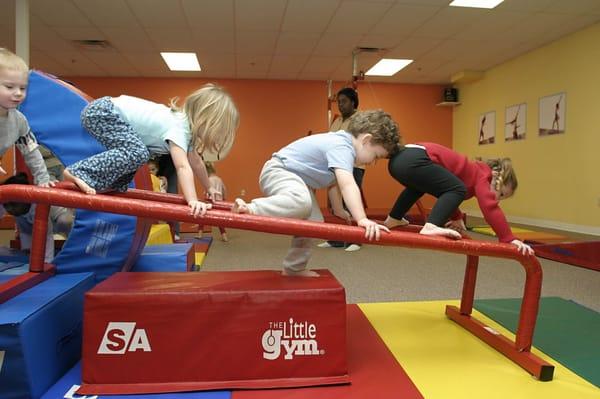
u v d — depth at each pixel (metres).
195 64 7.37
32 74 1.91
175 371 1.43
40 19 5.31
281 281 1.61
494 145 7.58
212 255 4.16
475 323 2.00
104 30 5.71
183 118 1.67
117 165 1.55
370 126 1.75
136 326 1.42
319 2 4.89
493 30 5.74
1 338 1.27
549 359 1.74
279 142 8.45
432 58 7.02
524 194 6.86
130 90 8.16
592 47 5.57
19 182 2.05
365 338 1.92
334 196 2.42
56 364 1.49
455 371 1.62
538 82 6.52
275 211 1.64
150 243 3.18
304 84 8.44
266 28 5.66
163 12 5.14
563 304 2.46
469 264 2.10
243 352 1.46
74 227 1.92
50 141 1.91
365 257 4.10
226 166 8.37
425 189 1.90
